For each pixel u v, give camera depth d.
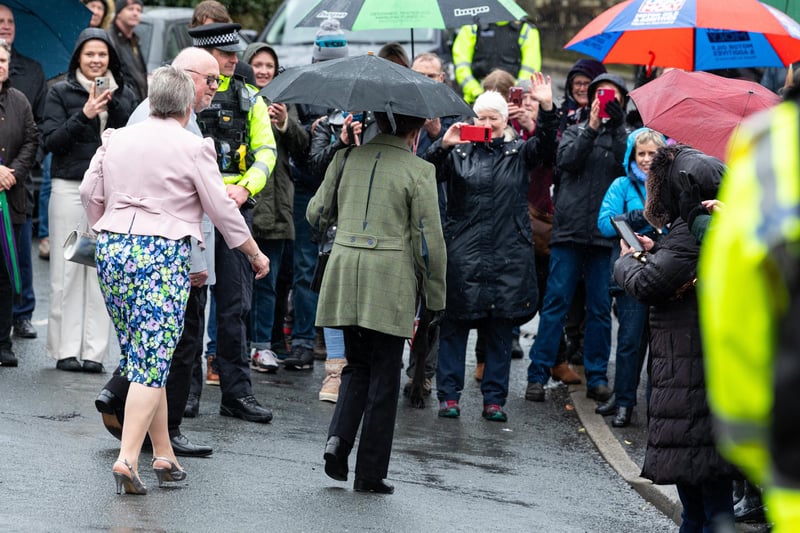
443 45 37.75
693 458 12.36
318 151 20.59
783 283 5.17
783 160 5.26
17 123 22.36
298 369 23.81
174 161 14.18
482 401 22.50
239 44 18.16
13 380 20.52
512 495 16.36
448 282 20.72
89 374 21.64
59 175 21.72
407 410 21.42
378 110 15.15
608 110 21.53
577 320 25.27
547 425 21.00
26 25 24.83
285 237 22.53
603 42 22.27
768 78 26.16
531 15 49.09
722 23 19.50
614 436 20.09
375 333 15.38
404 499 15.36
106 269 14.16
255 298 23.16
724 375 5.30
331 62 16.08
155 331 14.05
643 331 21.02
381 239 15.30
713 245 5.44
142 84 29.53
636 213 20.30
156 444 14.84
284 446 17.72
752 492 14.96
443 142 20.03
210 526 13.19
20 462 15.16
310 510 14.29
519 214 20.77
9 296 21.77
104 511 13.34
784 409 5.08
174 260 14.11
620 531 15.10
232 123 18.17
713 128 16.45
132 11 29.27
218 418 19.11
